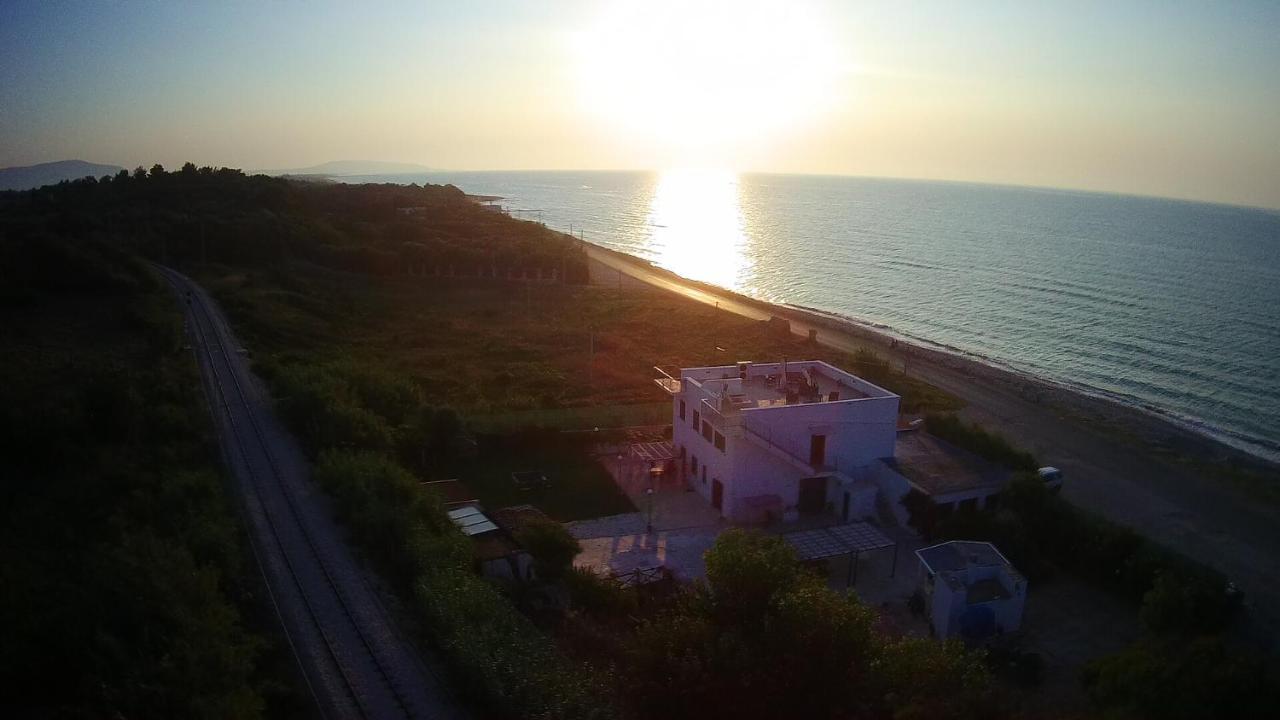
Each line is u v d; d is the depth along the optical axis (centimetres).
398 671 2280
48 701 1970
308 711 2098
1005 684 2689
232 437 4122
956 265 15800
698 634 2194
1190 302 11538
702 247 19838
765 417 3912
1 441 3631
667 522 3916
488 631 2311
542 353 7094
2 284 6388
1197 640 2397
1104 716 2253
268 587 2712
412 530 2975
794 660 2062
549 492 4219
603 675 2289
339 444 3962
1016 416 6059
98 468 3597
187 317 6600
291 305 7719
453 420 4519
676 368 6769
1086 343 9262
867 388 4391
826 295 12988
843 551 3344
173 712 1867
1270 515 4344
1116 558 3434
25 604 2342
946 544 3362
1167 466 5094
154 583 2277
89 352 5388
